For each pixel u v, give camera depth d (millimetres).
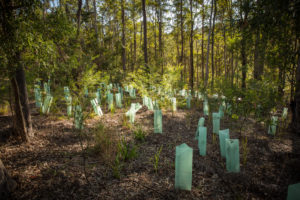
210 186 2277
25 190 2148
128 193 2160
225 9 10727
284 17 1833
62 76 2830
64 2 9008
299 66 2875
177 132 4445
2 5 2223
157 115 4258
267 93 3150
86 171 2609
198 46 21469
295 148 3229
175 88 6691
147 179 2447
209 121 5328
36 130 4090
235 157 2545
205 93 7027
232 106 3787
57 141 3652
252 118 5504
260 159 2959
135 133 3969
